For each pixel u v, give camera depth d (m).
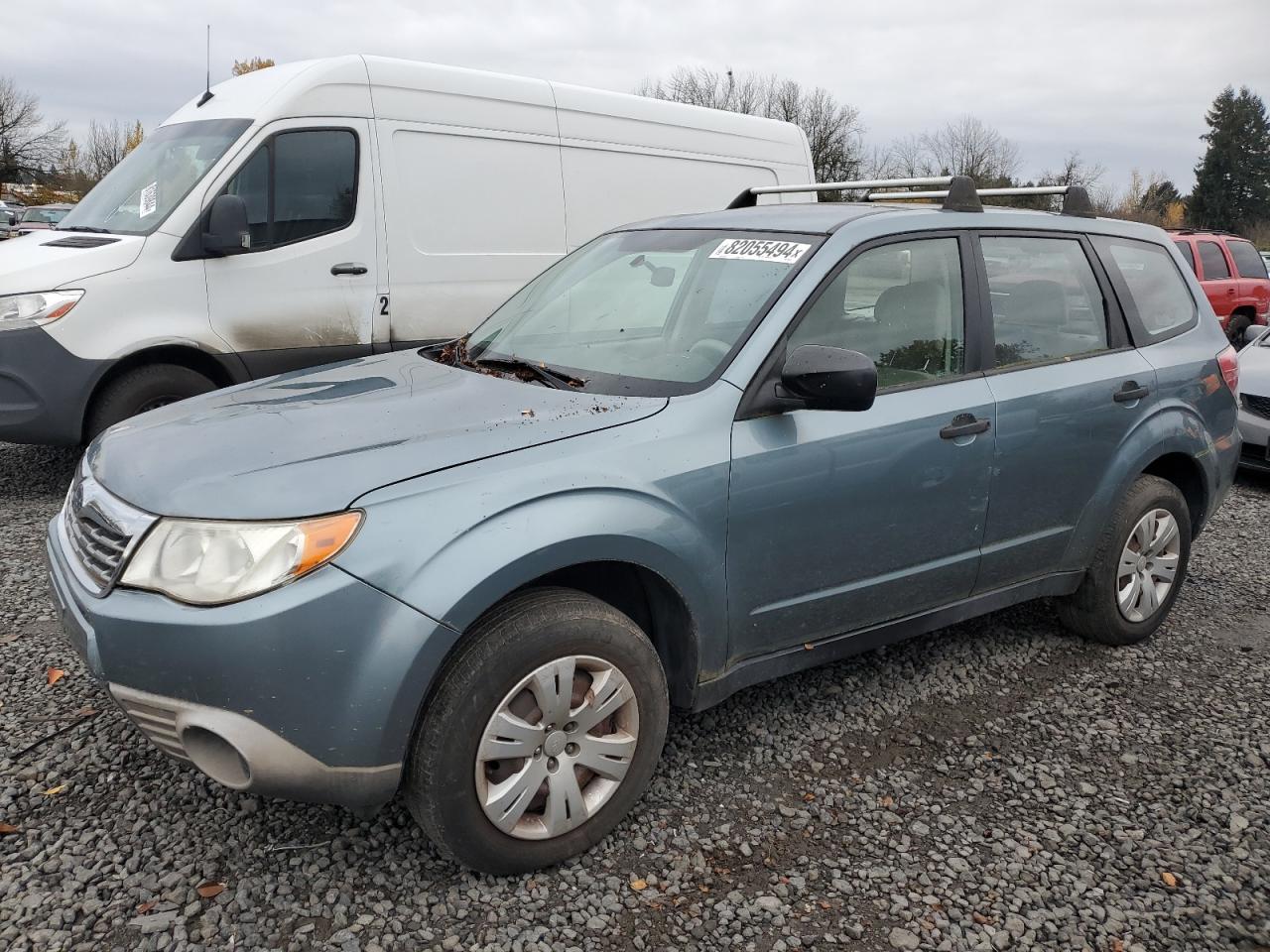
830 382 2.83
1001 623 4.59
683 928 2.51
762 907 2.60
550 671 2.57
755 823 2.96
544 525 2.53
